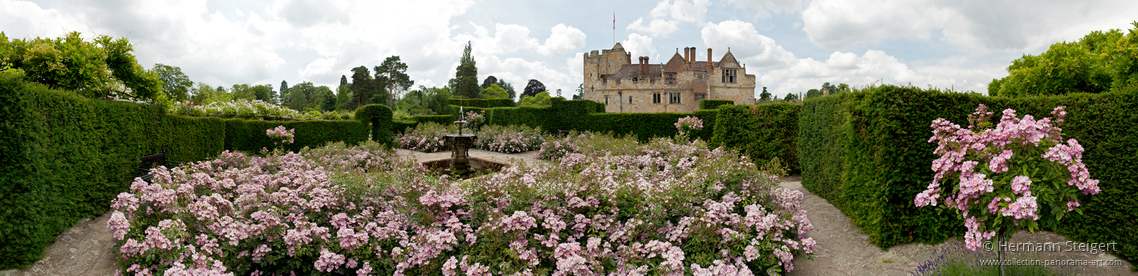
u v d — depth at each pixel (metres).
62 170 3.93
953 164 2.94
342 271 3.46
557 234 3.67
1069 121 3.93
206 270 2.95
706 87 36.94
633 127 16.70
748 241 3.40
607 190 4.21
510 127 14.85
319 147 9.38
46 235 3.68
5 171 3.38
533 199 4.17
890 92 4.11
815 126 6.16
